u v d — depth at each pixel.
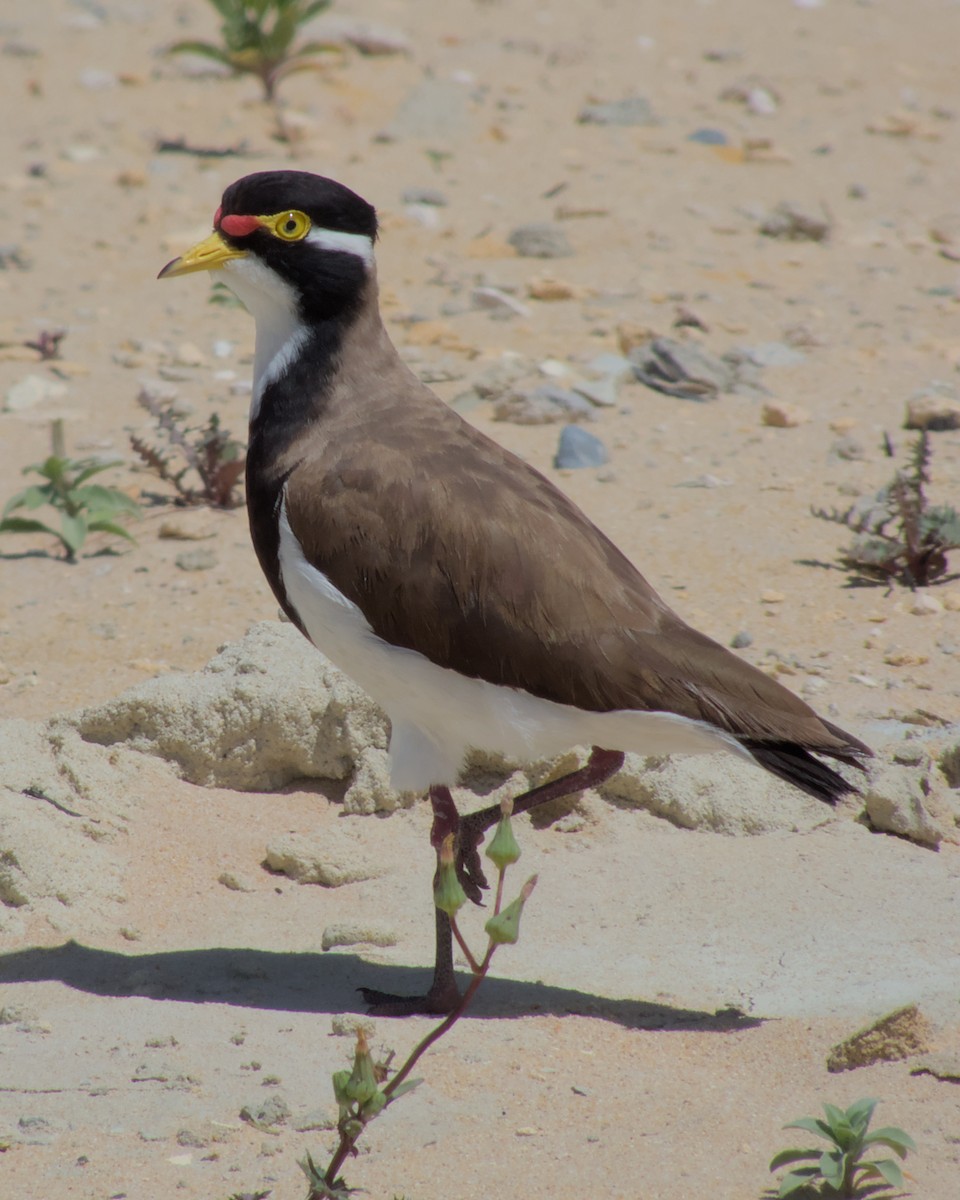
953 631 13.40
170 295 21.11
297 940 9.94
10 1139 7.71
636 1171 7.48
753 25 33.09
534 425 17.27
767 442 16.91
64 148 25.61
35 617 13.74
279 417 9.68
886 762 11.27
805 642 13.18
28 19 31.38
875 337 19.67
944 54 31.69
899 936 9.73
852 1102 8.01
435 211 23.50
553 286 20.64
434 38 31.34
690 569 14.31
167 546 15.05
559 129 27.11
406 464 9.22
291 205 9.56
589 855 10.79
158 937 9.96
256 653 11.72
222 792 11.39
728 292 21.02
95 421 17.52
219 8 26.34
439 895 6.68
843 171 25.86
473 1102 8.12
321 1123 7.87
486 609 8.85
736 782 11.13
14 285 21.20
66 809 10.80
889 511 14.66
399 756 9.40
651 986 9.34
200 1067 8.41
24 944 9.81
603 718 8.82
